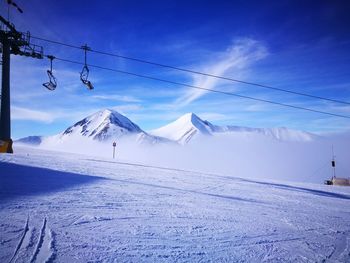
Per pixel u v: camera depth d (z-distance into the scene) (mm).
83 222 6070
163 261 4645
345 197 17750
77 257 4402
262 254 5445
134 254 4773
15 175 11180
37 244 4707
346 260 5629
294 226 7852
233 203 10414
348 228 8336
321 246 6328
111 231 5723
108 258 4500
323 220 9125
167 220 6988
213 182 16719
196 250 5262
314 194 16875
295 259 5391
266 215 8914
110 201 8344
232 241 5969
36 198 7723
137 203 8500
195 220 7285
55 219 6062
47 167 14719
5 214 6059
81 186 10352
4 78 23047
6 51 23062
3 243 4633
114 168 18172
